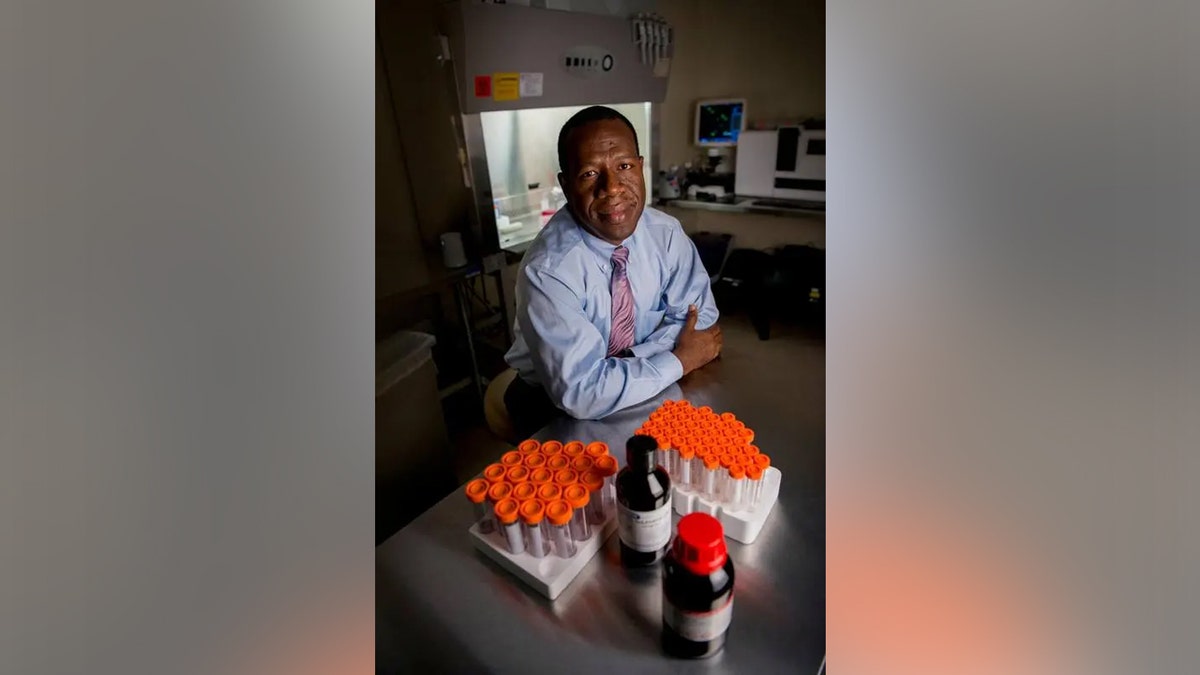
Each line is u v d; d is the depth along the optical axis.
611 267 1.27
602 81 1.49
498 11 1.33
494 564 0.87
